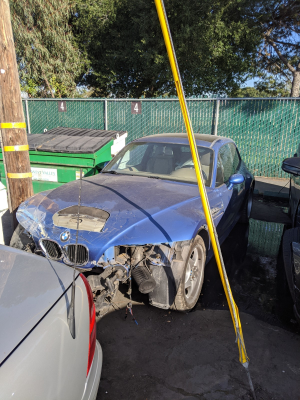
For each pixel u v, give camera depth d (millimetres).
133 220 2820
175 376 2336
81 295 1753
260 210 7035
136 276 2701
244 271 4148
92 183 3748
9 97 3967
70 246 2744
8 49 3869
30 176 4301
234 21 15336
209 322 2994
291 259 2961
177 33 14453
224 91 17484
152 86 17688
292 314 3199
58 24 16562
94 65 18203
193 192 3549
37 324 1408
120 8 16188
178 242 2893
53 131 6137
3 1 3736
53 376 1310
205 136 4867
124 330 2826
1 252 1991
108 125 10906
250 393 2199
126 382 2270
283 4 15773
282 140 9516
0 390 1107
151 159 4289
